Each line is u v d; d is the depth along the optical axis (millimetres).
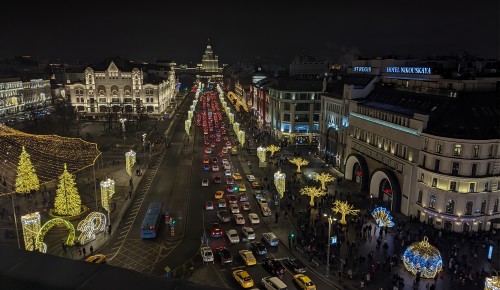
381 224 64125
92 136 145125
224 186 89688
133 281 5832
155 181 92938
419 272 49500
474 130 64812
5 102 176125
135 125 168375
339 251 57906
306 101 132000
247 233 61562
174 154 121312
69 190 68000
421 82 81750
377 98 91750
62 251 56375
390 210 75188
